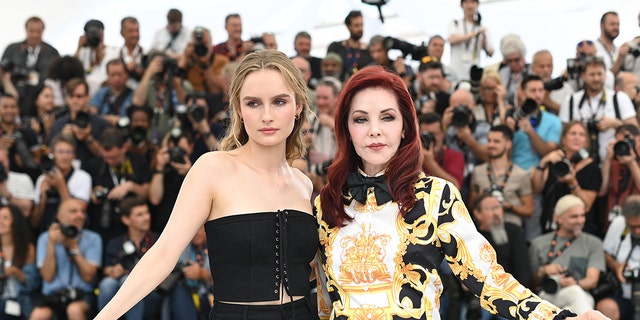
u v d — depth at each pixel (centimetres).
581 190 555
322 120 591
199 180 252
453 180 548
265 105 250
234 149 270
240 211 252
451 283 523
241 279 249
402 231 251
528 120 572
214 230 252
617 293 525
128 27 682
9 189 588
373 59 661
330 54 651
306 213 262
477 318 514
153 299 538
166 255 244
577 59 609
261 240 250
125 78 655
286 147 275
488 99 599
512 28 686
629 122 585
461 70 673
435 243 251
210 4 729
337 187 258
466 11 680
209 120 630
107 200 574
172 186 577
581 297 508
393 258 250
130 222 554
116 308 235
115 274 545
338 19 755
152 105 620
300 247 256
